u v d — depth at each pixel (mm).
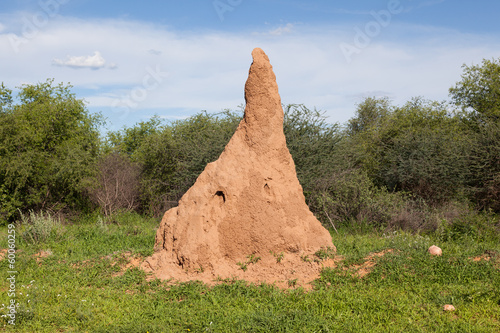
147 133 27250
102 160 20922
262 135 9508
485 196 18188
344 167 17406
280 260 8867
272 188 9273
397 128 23469
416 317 6441
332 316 6445
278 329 5973
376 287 7762
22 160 17578
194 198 9141
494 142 18328
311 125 17047
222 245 8906
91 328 6301
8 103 21453
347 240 12477
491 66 26312
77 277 8680
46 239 12383
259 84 9617
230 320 6316
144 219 19234
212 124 20797
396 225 14961
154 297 7609
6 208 17344
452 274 8211
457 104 27406
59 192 19266
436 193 18547
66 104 20594
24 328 6293
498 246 11297
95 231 13836
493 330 5992
